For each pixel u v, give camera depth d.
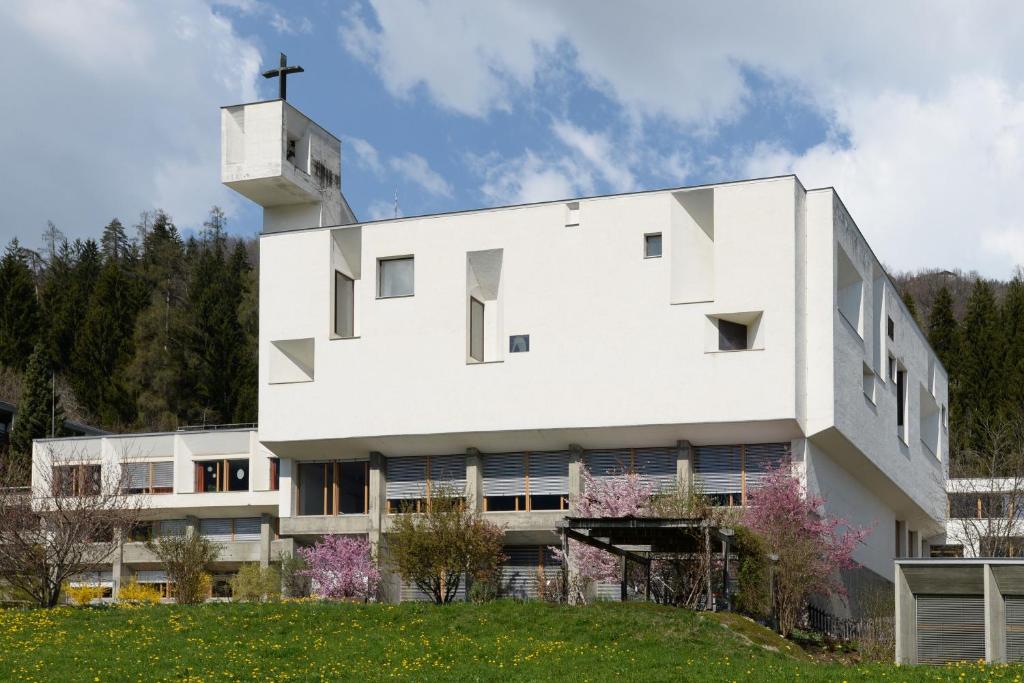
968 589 30.84
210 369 96.12
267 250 49.12
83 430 82.81
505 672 26.61
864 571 50.56
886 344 52.78
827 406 43.00
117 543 47.22
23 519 40.78
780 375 42.34
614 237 45.00
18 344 95.75
